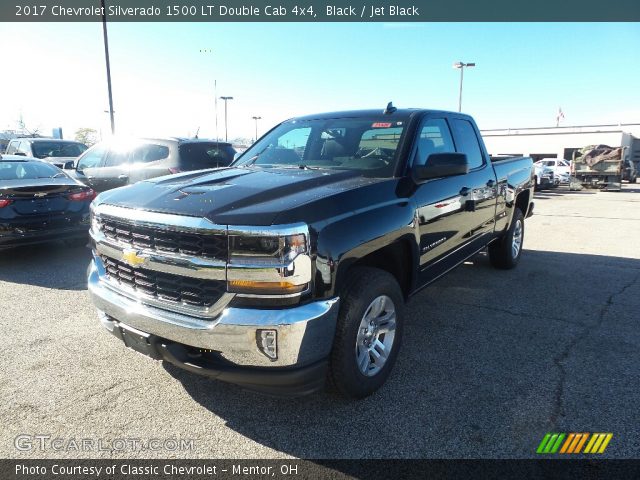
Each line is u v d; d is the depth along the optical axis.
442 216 3.68
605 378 3.20
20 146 15.20
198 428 2.66
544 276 5.77
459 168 3.23
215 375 2.45
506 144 48.72
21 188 6.10
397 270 3.28
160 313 2.58
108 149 8.98
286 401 2.93
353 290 2.68
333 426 2.68
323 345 2.45
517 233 6.11
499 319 4.30
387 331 3.04
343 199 2.71
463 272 5.94
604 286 5.35
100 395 2.99
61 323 4.16
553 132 46.03
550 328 4.09
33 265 6.29
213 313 2.41
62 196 6.51
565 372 3.28
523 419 2.72
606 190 21.42
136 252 2.66
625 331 4.02
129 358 3.48
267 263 2.30
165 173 8.00
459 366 3.37
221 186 2.88
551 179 21.48
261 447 2.50
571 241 8.20
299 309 2.35
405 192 3.23
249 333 2.30
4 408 2.83
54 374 3.24
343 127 3.91
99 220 2.96
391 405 2.87
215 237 2.36
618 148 21.12
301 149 3.96
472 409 2.83
